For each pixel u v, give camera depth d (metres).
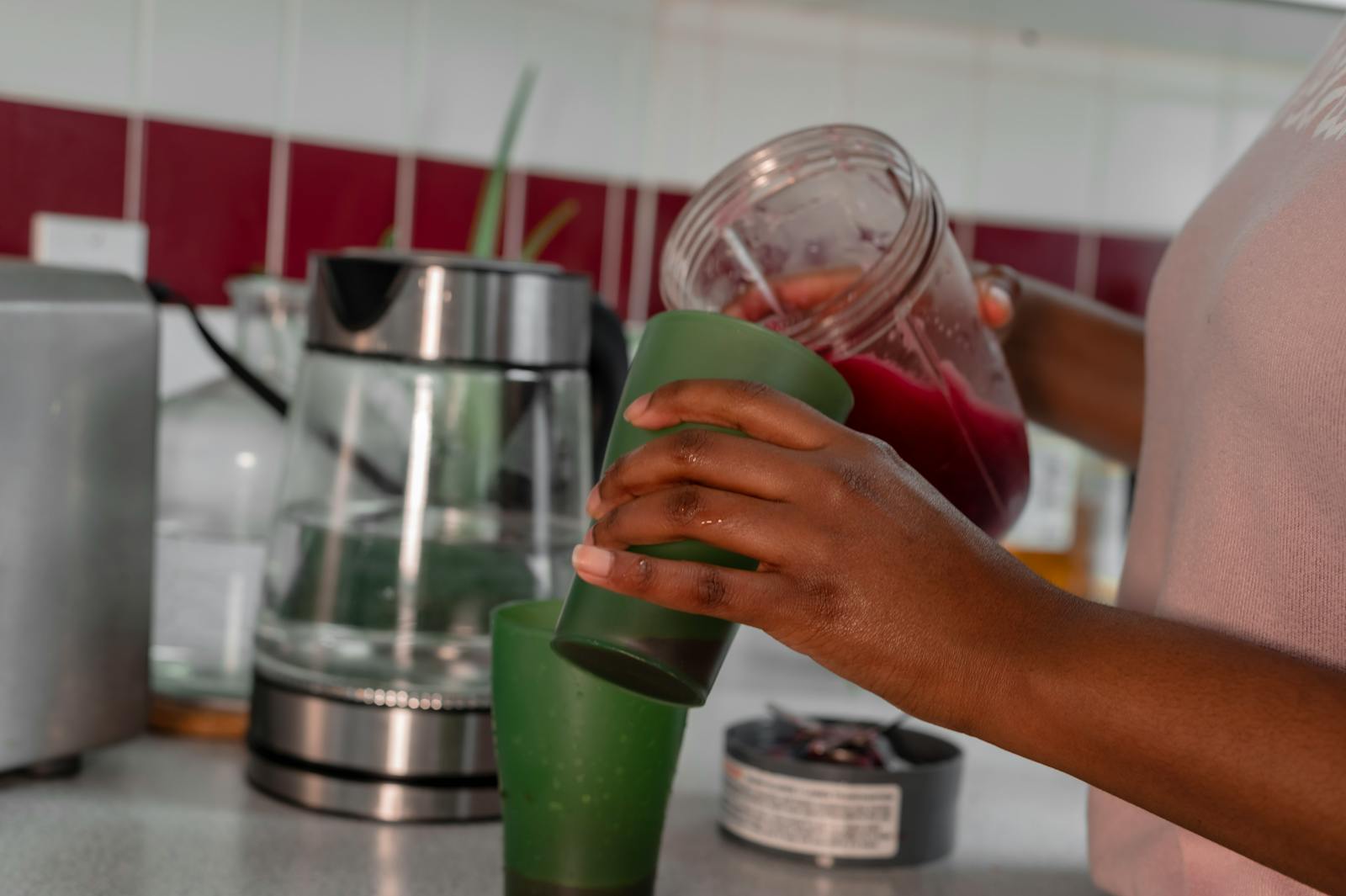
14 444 0.65
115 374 0.70
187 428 0.85
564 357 0.69
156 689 0.82
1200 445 0.51
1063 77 1.49
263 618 0.71
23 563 0.67
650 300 1.40
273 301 0.97
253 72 1.20
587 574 0.41
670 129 1.38
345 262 0.67
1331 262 0.46
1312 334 0.45
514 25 1.30
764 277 0.61
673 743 0.53
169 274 1.19
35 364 0.66
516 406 0.67
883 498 0.41
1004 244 1.50
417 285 0.66
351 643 0.67
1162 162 1.53
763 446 0.41
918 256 0.55
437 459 0.67
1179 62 1.52
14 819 0.65
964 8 1.31
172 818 0.66
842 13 1.40
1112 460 0.83
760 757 0.66
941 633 0.41
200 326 0.78
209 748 0.79
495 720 0.54
